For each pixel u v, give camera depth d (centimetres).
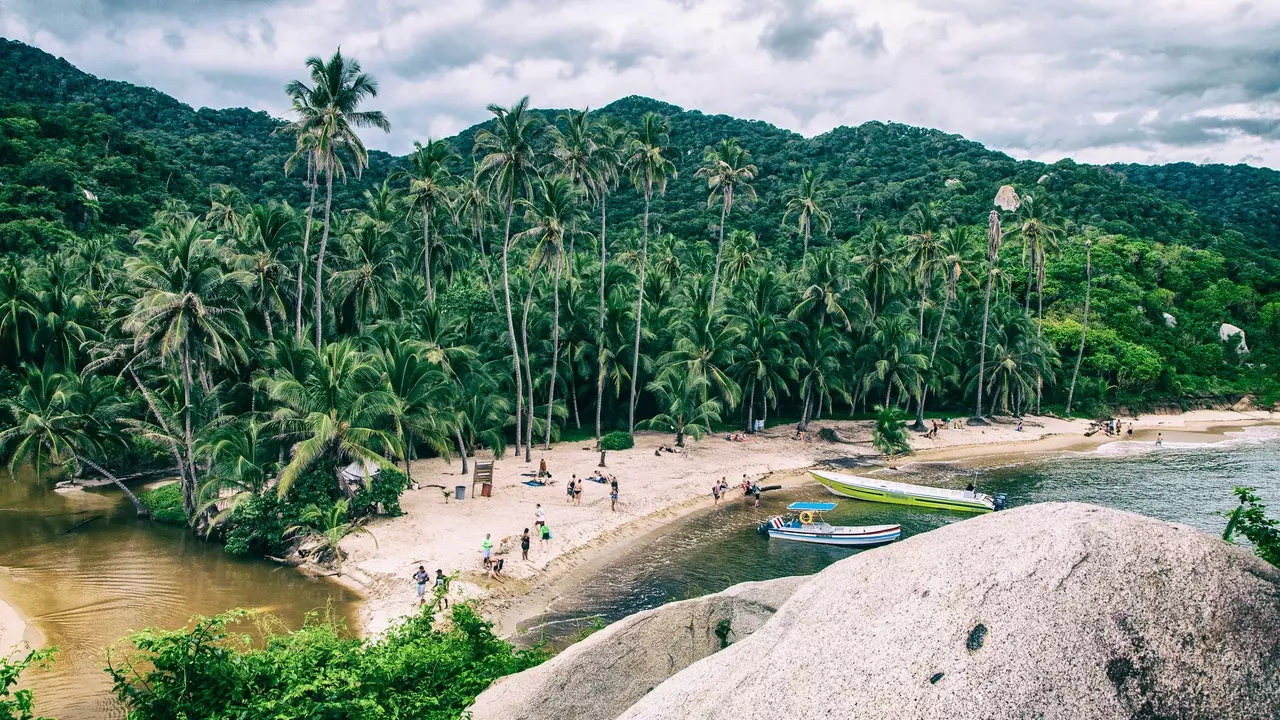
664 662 1080
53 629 2323
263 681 1155
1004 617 536
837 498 4347
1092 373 8319
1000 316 7362
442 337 4753
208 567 2914
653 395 5959
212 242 3778
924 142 16562
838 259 6431
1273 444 6538
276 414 3153
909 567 635
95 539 3241
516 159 4547
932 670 529
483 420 4669
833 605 650
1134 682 494
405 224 5838
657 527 3647
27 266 5662
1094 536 566
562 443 5378
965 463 5462
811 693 571
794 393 6650
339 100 4050
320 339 3959
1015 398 7531
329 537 2931
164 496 3750
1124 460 5672
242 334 3700
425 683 1244
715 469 4784
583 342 5416
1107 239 10269
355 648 1338
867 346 6312
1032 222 7819
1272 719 483
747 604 1102
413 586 2695
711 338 5297
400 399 3588
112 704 1889
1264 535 1040
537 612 2620
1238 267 10656
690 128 18338
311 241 4728
